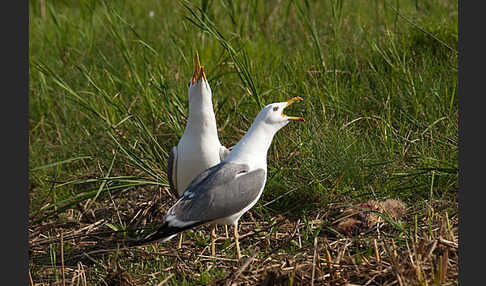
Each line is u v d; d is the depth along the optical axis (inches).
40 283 362.3
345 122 479.5
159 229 344.5
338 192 421.4
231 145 488.4
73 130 558.3
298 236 384.2
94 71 594.2
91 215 454.0
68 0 788.6
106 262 381.7
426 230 370.6
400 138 460.4
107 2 639.8
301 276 315.3
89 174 502.0
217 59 579.2
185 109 493.4
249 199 356.2
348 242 360.5
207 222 350.6
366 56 565.6
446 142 441.7
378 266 324.8
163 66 572.7
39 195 490.3
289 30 641.0
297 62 563.5
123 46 569.0
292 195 427.2
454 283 300.7
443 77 514.9
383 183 424.2
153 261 378.0
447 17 596.7
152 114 508.1
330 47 565.9
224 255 374.9
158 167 457.1
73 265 385.4
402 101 498.0
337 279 316.2
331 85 517.7
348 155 428.1
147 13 710.5
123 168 497.0
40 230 434.9
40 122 562.9
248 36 626.5
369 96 513.3
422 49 558.9
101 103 544.7
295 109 501.7
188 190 356.5
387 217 359.6
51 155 535.2
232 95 548.7
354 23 620.1
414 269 304.0
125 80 579.5
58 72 621.3
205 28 479.2
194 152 386.6
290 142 467.2
